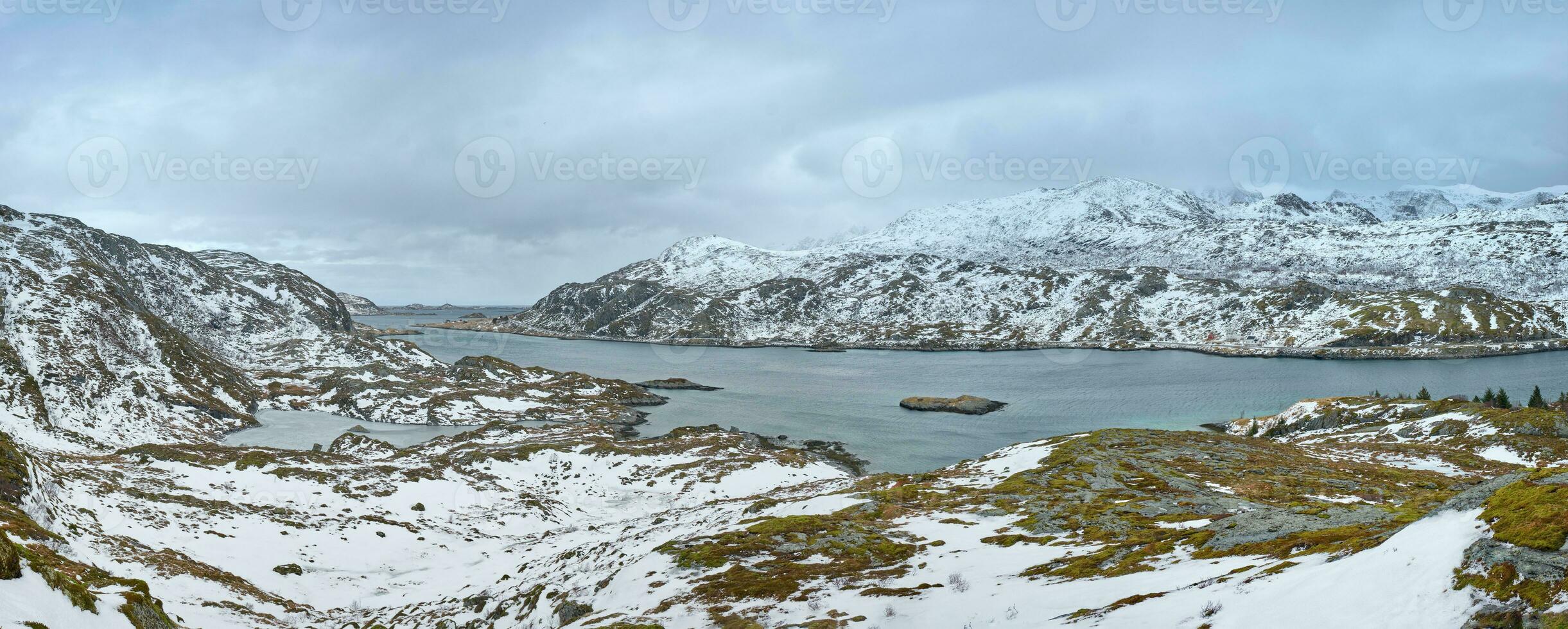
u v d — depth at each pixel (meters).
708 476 105.94
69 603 19.36
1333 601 17.39
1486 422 116.56
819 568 38.41
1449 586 15.57
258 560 56.16
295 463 93.75
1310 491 68.69
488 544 72.56
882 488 75.88
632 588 38.00
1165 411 191.25
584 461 112.69
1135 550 33.25
